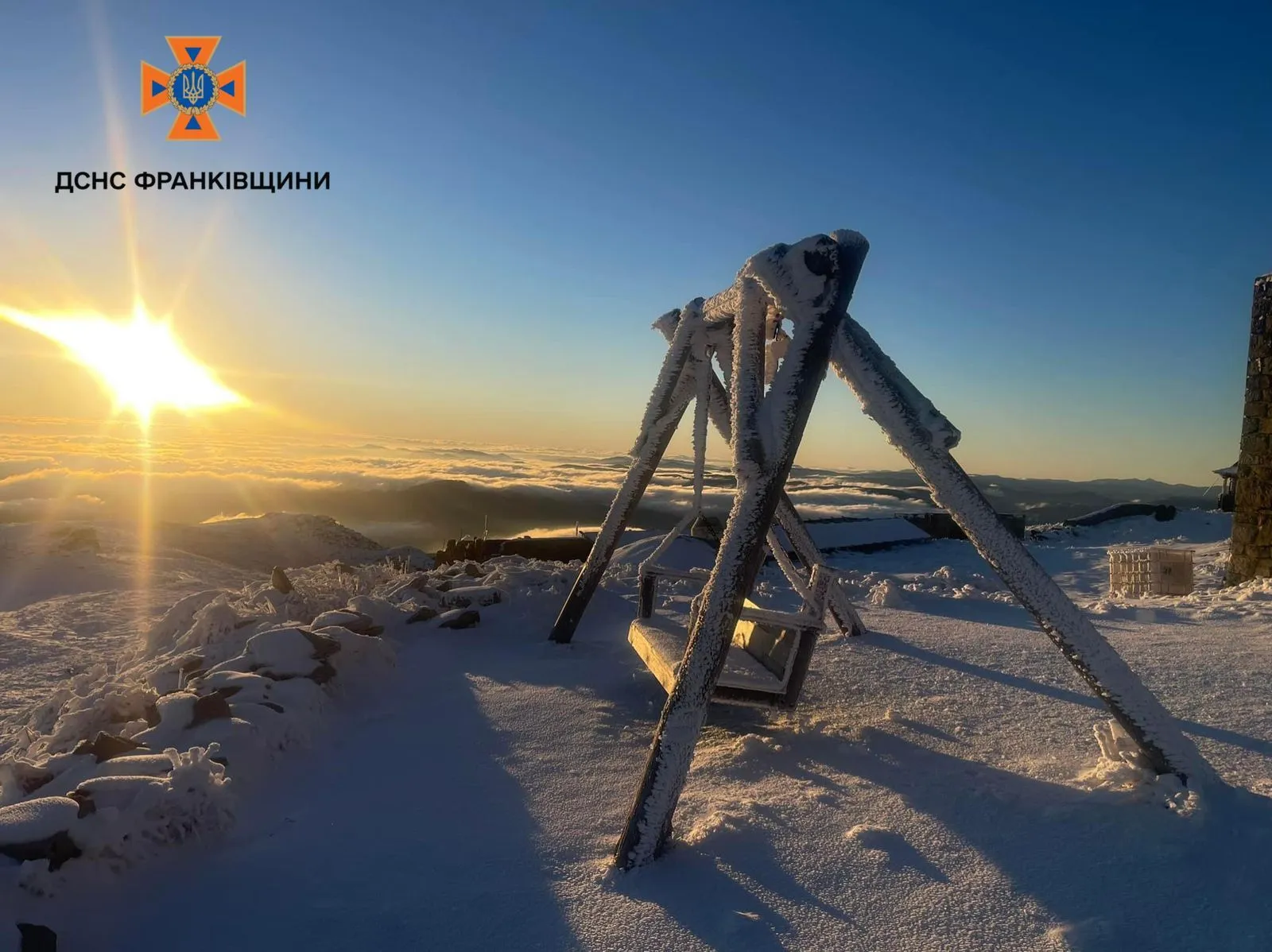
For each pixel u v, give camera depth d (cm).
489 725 445
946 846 283
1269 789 308
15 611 1004
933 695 463
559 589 773
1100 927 231
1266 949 220
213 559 1730
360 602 662
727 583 308
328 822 329
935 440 323
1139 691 304
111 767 320
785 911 252
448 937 248
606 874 279
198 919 261
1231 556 1114
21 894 254
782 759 375
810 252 320
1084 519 2377
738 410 335
